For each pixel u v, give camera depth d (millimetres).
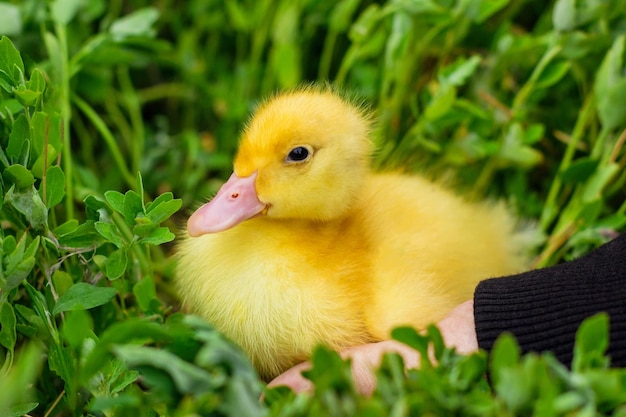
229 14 545
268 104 423
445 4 479
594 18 453
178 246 429
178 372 325
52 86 432
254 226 413
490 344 370
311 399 329
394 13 480
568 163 468
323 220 416
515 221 467
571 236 444
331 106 417
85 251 393
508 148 465
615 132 453
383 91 486
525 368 324
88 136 507
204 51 557
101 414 367
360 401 325
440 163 479
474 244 429
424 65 505
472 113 465
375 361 381
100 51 470
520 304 372
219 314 404
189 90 540
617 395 325
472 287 419
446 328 390
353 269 404
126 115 539
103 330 409
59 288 394
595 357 333
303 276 401
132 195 382
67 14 456
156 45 488
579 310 365
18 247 368
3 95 408
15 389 326
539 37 477
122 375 372
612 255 382
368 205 424
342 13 506
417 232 417
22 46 474
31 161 398
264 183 405
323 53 542
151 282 408
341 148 411
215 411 328
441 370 339
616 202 478
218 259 409
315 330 397
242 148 410
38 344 387
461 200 449
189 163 514
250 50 554
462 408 329
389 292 402
